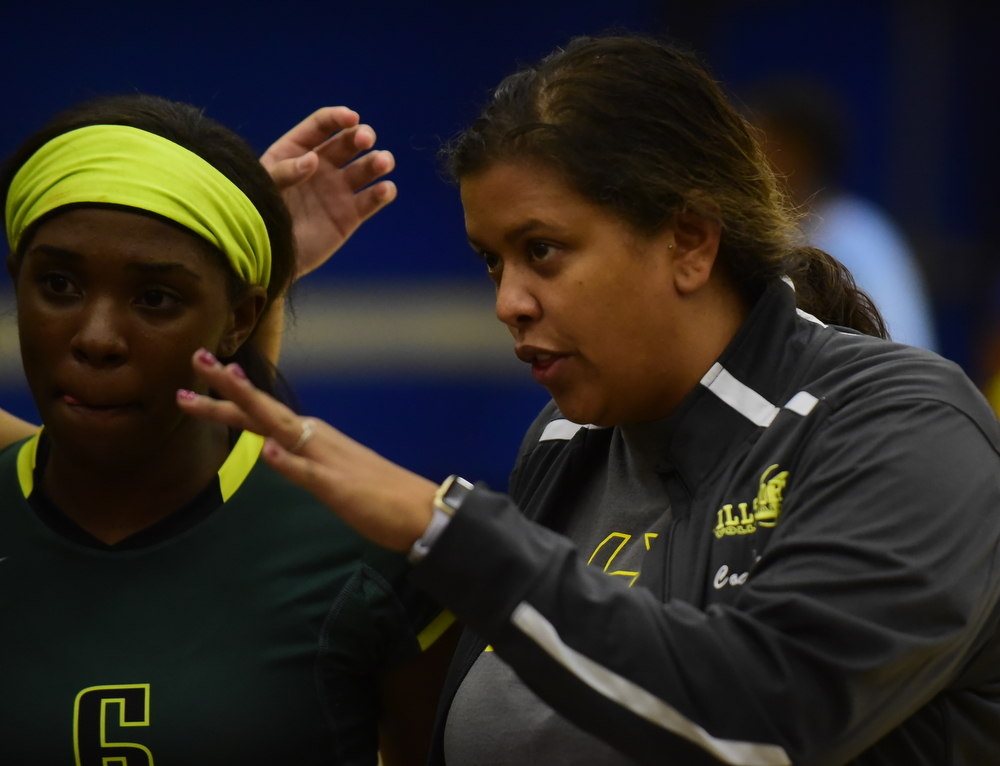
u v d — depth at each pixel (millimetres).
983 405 4855
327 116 7320
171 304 5293
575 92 4910
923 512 4438
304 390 17750
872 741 4441
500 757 5160
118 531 5715
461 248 17969
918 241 18625
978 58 18625
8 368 15938
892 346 5082
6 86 17141
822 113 13195
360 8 17625
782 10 18469
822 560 4402
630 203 4848
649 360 5109
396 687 6051
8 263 5613
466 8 17750
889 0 18438
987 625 4664
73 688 5395
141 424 5344
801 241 5938
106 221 5137
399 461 17984
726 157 5133
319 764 5582
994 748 4934
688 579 4957
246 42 17516
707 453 5160
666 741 4281
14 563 5613
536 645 4281
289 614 5582
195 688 5414
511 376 17906
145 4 17234
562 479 5859
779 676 4254
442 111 17875
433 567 4328
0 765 5371
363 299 17859
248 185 5652
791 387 5145
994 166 18734
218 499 5734
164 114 5562
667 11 18250
